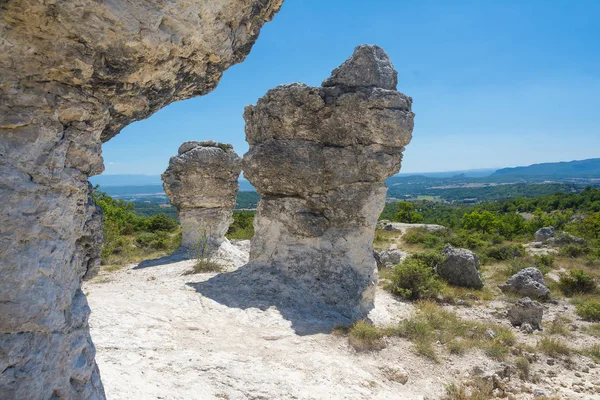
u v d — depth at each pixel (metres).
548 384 7.23
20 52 2.92
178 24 3.31
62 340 3.32
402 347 7.93
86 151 3.54
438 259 14.46
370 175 9.90
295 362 6.70
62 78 3.17
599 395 6.85
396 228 31.42
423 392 6.47
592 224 29.25
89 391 3.65
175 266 13.16
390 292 12.30
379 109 9.58
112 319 7.46
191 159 15.05
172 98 4.41
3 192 2.90
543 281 13.15
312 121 10.27
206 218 15.52
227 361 6.40
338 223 10.32
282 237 10.70
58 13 2.77
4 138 2.98
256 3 4.28
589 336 9.74
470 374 7.18
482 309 11.39
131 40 3.09
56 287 3.27
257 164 10.66
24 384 2.97
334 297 9.66
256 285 9.98
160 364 6.03
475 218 35.91
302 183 10.37
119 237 21.25
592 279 13.73
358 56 9.93
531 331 9.72
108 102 3.61
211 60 4.11
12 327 2.94
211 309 8.70
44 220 3.15
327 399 5.70
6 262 2.91
